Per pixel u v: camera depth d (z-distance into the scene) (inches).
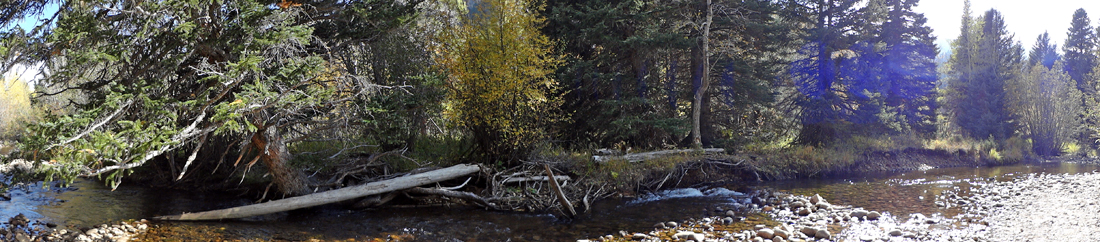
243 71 319.9
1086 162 940.0
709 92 745.6
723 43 703.7
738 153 691.4
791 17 797.2
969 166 842.2
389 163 509.4
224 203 452.1
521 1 493.0
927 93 940.6
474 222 386.6
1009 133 1065.5
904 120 880.3
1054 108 1052.5
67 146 277.1
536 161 510.6
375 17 447.8
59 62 332.5
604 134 697.6
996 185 568.1
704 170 621.6
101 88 354.9
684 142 725.3
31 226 343.9
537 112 504.7
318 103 362.0
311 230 356.8
